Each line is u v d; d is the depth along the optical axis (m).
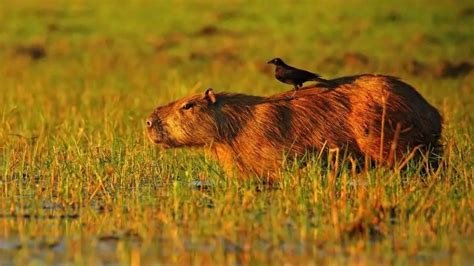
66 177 33.34
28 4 111.69
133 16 105.50
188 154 37.16
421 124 34.38
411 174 33.22
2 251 24.84
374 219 27.48
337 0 111.12
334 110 34.38
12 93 60.00
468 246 25.48
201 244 25.67
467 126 44.31
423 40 90.88
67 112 51.19
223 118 34.38
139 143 38.78
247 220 28.08
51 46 90.94
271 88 65.56
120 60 84.62
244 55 85.44
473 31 95.88
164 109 34.81
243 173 34.59
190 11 107.50
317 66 79.44
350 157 33.88
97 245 25.53
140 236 26.52
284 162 33.47
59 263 23.70
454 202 29.08
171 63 82.31
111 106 50.81
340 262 23.97
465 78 72.44
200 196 31.61
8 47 89.69
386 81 34.72
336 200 29.91
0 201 31.30
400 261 24.05
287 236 26.42
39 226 27.69
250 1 112.12
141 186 33.75
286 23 100.31
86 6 110.69
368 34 94.81
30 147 39.47
